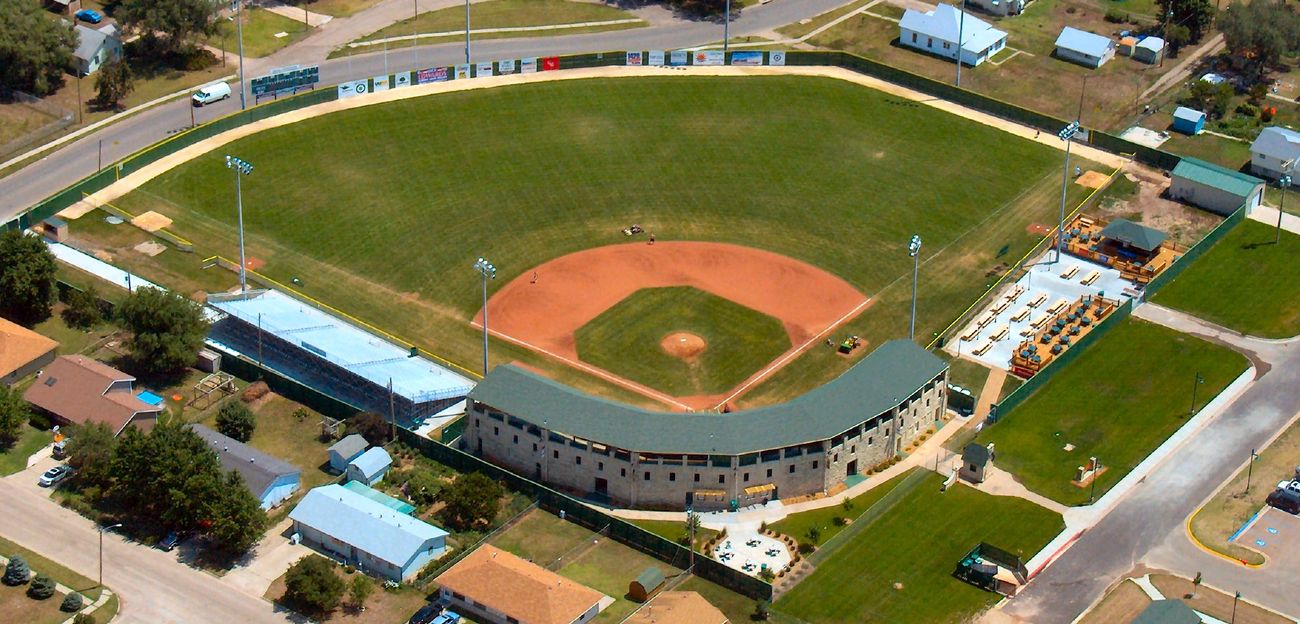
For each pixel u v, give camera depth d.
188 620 194.62
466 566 197.75
